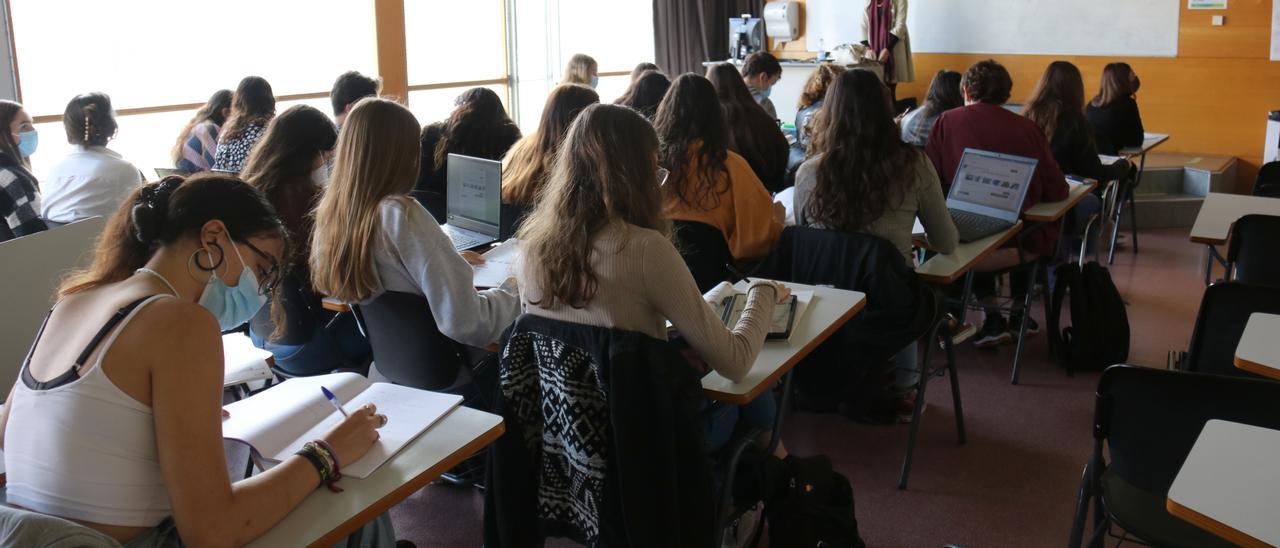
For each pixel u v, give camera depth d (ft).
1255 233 8.59
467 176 10.44
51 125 15.20
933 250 9.77
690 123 9.05
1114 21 23.22
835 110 8.86
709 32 27.25
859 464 9.59
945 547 8.07
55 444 4.18
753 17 28.14
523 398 5.96
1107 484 6.00
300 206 8.31
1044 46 24.38
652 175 5.71
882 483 9.20
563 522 6.09
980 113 11.93
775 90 25.41
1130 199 17.69
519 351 5.92
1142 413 5.41
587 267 5.57
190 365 4.17
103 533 4.08
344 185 7.24
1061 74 13.76
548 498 6.07
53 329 4.48
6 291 6.87
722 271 9.26
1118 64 17.03
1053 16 24.07
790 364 6.57
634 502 5.47
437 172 12.75
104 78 15.93
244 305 4.92
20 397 4.38
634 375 5.36
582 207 5.63
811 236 8.75
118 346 4.15
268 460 5.11
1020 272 12.79
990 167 10.94
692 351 6.97
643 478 5.44
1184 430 5.29
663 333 5.95
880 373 9.82
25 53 14.74
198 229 4.46
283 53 18.80
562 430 5.79
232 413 5.46
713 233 9.13
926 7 26.04
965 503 8.80
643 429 5.41
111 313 4.23
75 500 4.17
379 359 7.86
